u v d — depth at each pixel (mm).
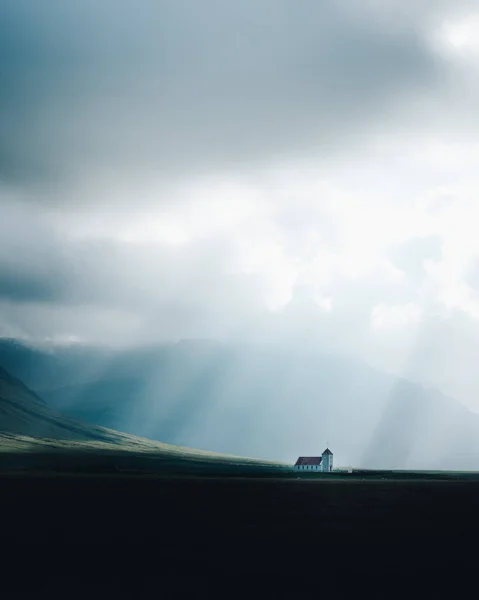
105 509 124812
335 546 83438
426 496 184500
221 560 72500
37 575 64000
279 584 61625
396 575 66250
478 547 85062
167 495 167750
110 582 61562
